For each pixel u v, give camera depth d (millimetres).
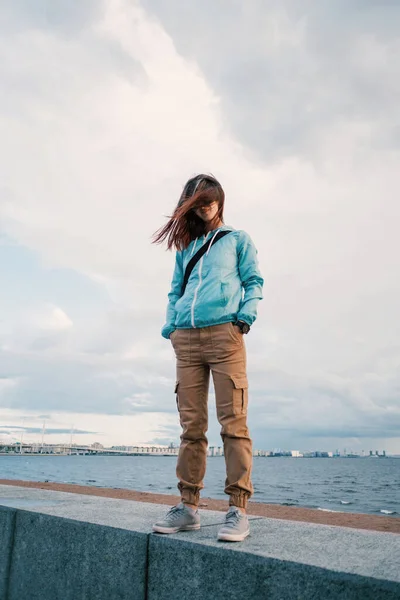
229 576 1838
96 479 38312
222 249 2605
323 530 2387
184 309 2566
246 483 2275
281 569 1692
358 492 27328
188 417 2541
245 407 2422
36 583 2582
